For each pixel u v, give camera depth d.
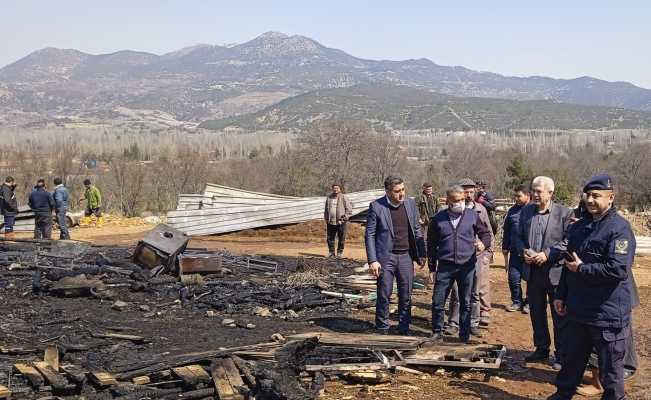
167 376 6.83
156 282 11.81
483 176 53.34
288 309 10.45
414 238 8.84
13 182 20.94
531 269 7.80
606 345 5.66
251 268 13.98
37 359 7.29
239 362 7.05
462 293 8.54
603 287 5.63
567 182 44.41
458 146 72.31
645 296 12.39
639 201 45.66
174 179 39.09
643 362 8.05
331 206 16.36
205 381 6.62
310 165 45.78
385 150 46.84
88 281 11.34
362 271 13.44
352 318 9.97
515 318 10.30
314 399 6.14
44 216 19.06
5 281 11.85
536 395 6.81
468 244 8.44
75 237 22.20
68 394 6.41
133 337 8.25
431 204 15.82
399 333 8.93
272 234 22.69
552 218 7.75
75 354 7.58
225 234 22.77
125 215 33.59
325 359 7.42
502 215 22.41
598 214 5.71
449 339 8.80
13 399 6.16
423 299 11.69
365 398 6.55
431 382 7.14
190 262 12.59
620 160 50.09
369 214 8.88
